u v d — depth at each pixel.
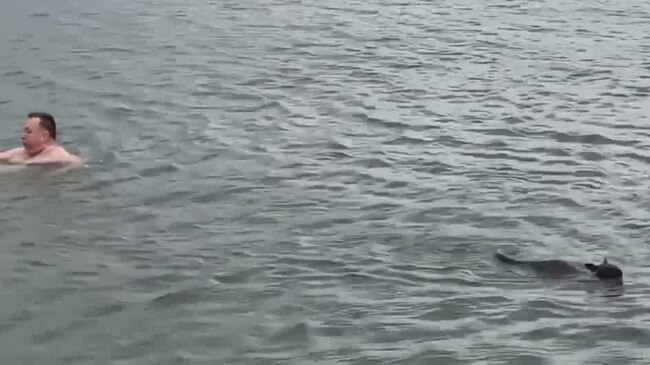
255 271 10.08
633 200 12.13
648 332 8.74
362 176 13.02
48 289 9.69
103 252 10.56
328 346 8.59
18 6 24.22
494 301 9.36
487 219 11.46
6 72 18.23
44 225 11.27
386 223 11.35
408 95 17.17
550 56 20.25
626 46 21.31
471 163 13.59
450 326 8.91
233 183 12.67
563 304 9.27
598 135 14.93
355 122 15.52
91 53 19.84
